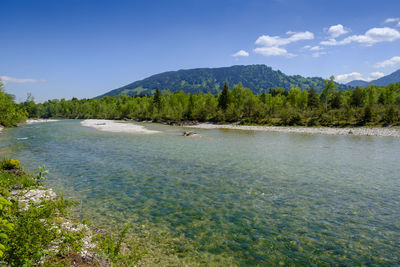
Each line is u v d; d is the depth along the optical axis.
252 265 8.27
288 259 8.64
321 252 9.08
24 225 6.02
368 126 62.62
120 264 7.52
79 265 6.96
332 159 26.20
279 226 11.05
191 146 34.81
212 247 9.30
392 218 11.92
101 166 21.89
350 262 8.52
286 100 122.38
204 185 16.83
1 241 5.12
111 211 12.31
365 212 12.60
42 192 14.20
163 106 123.00
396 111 63.91
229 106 101.81
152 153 28.64
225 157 26.72
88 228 10.21
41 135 48.75
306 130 63.44
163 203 13.53
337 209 12.96
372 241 9.87
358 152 30.73
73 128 68.06
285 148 33.84
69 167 21.39
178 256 8.66
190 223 11.22
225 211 12.59
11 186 14.15
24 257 5.37
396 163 24.30
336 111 75.69
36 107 159.50
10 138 43.41
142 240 9.62
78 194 14.65
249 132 60.69
